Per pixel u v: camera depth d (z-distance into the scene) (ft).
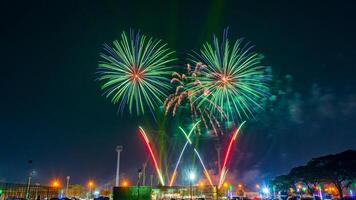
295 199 287.07
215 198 222.48
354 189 323.57
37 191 266.16
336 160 278.46
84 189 395.34
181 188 232.94
